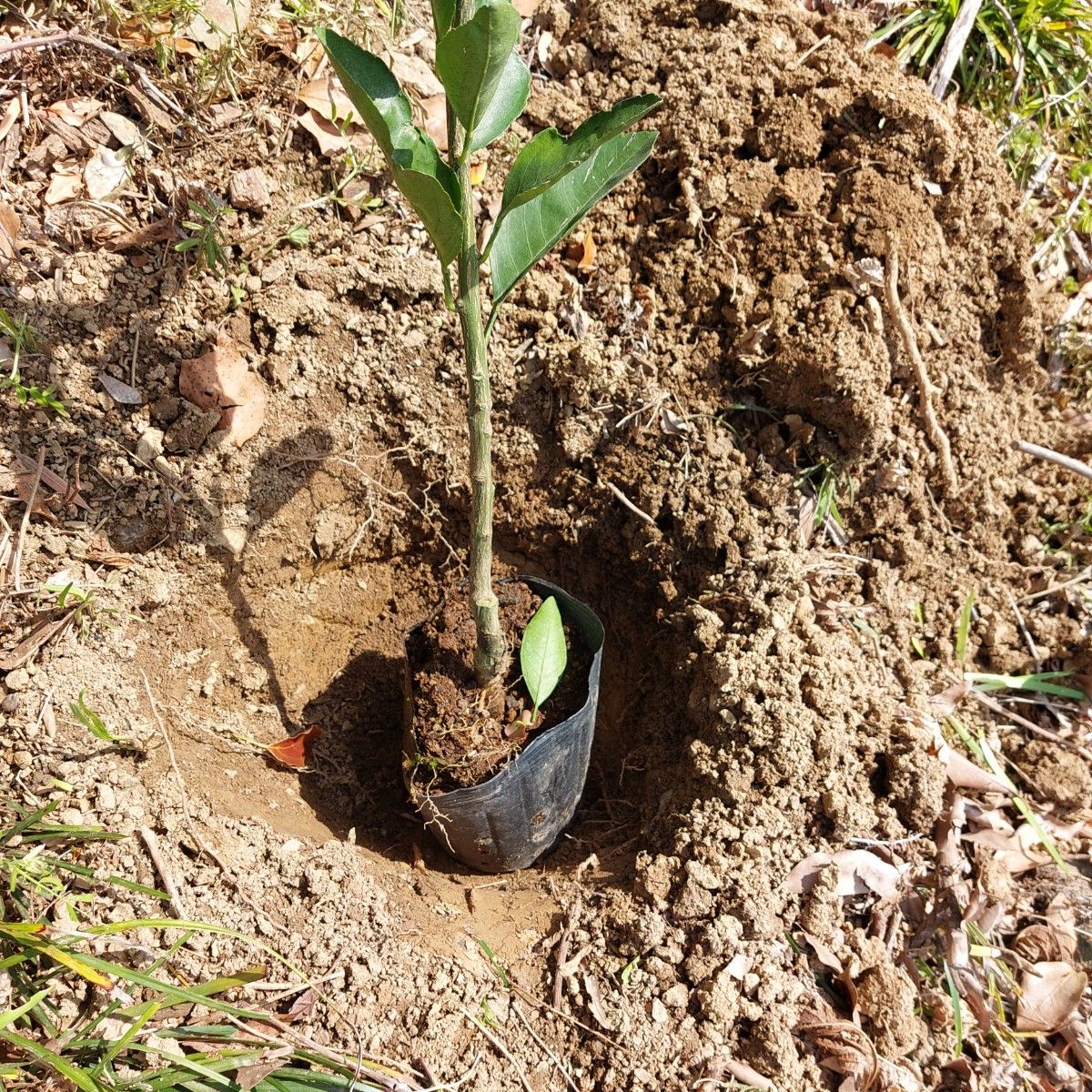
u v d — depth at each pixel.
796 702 0.56
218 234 0.59
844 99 0.63
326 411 0.62
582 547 0.66
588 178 0.45
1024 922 0.56
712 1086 0.50
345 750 0.62
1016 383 0.66
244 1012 0.47
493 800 0.52
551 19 0.67
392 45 0.65
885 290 0.61
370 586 0.66
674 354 0.63
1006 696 0.61
